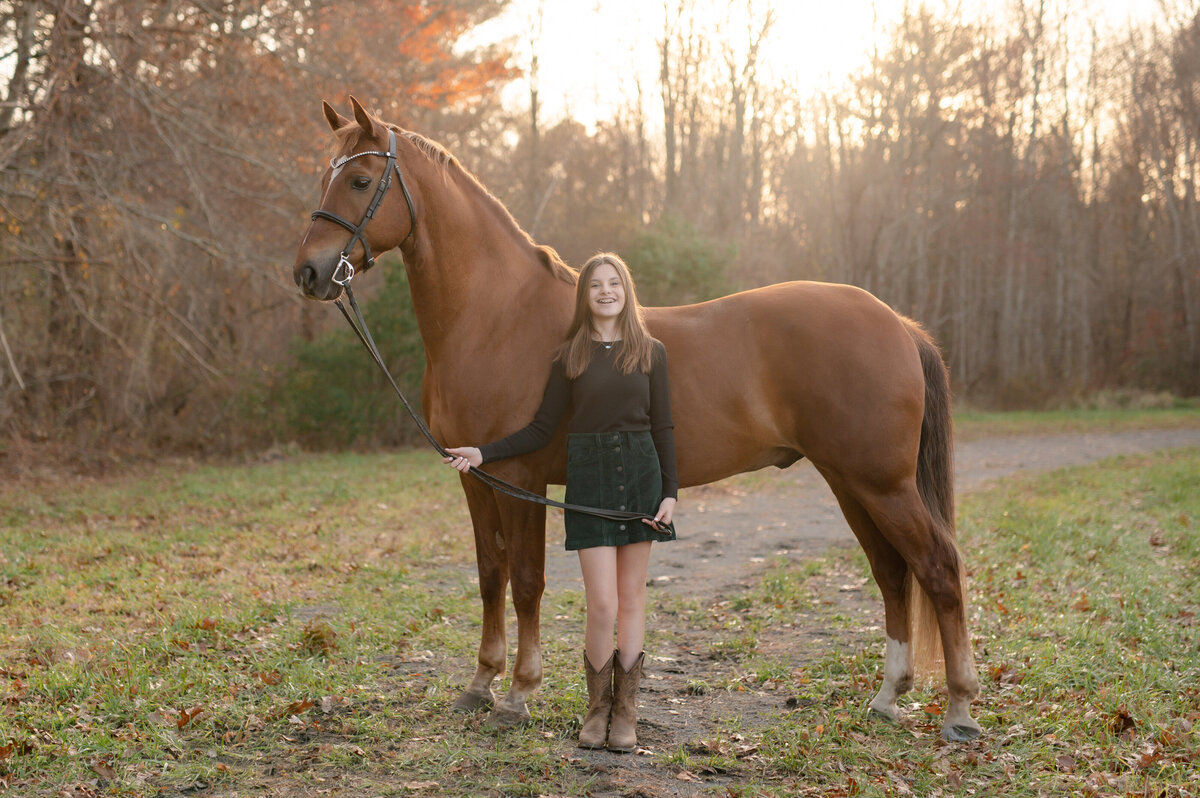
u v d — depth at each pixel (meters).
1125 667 3.69
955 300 32.09
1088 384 29.22
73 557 6.42
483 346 3.36
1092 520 7.47
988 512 8.09
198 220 12.41
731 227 26.31
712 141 28.28
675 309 3.50
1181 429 19.53
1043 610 4.71
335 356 14.76
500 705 3.32
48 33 10.12
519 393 3.31
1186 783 2.67
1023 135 30.95
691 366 3.31
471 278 3.38
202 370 13.61
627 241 22.77
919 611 3.29
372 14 14.39
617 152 32.00
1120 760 2.86
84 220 11.20
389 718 3.39
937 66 26.22
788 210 29.23
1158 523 7.45
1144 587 5.04
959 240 30.44
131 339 12.79
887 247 28.08
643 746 3.12
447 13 18.08
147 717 3.28
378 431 15.68
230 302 14.59
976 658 4.00
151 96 11.00
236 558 6.47
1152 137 31.14
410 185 3.29
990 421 22.03
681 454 3.33
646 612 5.21
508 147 29.84
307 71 12.23
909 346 3.33
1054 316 32.44
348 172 3.20
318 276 3.13
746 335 3.33
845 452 3.22
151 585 5.49
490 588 3.47
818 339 3.26
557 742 3.15
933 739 3.16
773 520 8.80
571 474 3.11
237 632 4.50
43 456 11.97
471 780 2.86
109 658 3.95
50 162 10.27
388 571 6.10
